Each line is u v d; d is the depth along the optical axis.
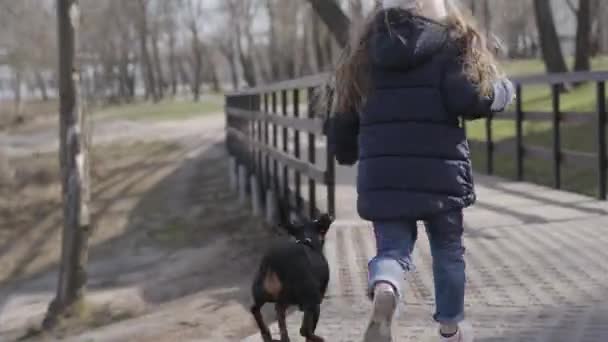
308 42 61.53
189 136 32.91
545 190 11.41
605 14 47.78
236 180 18.59
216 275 10.86
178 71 99.12
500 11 45.03
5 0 43.84
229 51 75.00
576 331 4.96
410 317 5.53
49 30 46.91
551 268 6.66
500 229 8.42
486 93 3.65
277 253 4.88
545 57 25.42
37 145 34.09
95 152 28.66
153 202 18.92
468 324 4.82
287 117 11.25
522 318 5.32
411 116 3.69
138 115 47.38
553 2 52.16
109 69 75.75
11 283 14.24
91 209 18.75
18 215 19.39
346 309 5.92
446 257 3.86
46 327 10.05
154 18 75.94
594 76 9.75
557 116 11.23
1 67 55.81
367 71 3.77
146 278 11.88
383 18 3.72
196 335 7.21
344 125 3.98
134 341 7.46
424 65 3.70
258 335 5.71
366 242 7.92
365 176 3.78
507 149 13.22
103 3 57.25
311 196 9.60
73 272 10.45
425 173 3.68
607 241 7.57
